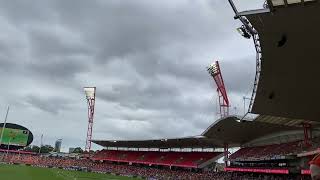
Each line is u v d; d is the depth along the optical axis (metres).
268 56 23.27
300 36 20.92
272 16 19.64
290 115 27.95
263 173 71.44
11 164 119.06
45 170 99.81
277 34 21.22
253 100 26.56
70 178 78.88
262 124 64.12
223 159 99.69
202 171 99.50
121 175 109.62
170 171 103.75
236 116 62.03
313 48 21.47
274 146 68.75
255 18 20.16
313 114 27.30
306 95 25.14
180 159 106.69
